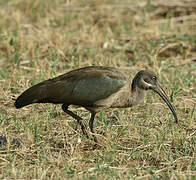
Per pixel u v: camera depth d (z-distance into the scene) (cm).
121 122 1341
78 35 2022
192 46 1986
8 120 1343
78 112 1409
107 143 1192
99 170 1082
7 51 1838
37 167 1091
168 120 1373
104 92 1209
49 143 1224
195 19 2250
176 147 1207
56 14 2238
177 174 1077
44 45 1891
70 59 1808
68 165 1098
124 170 1092
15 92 1523
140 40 2009
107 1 2411
